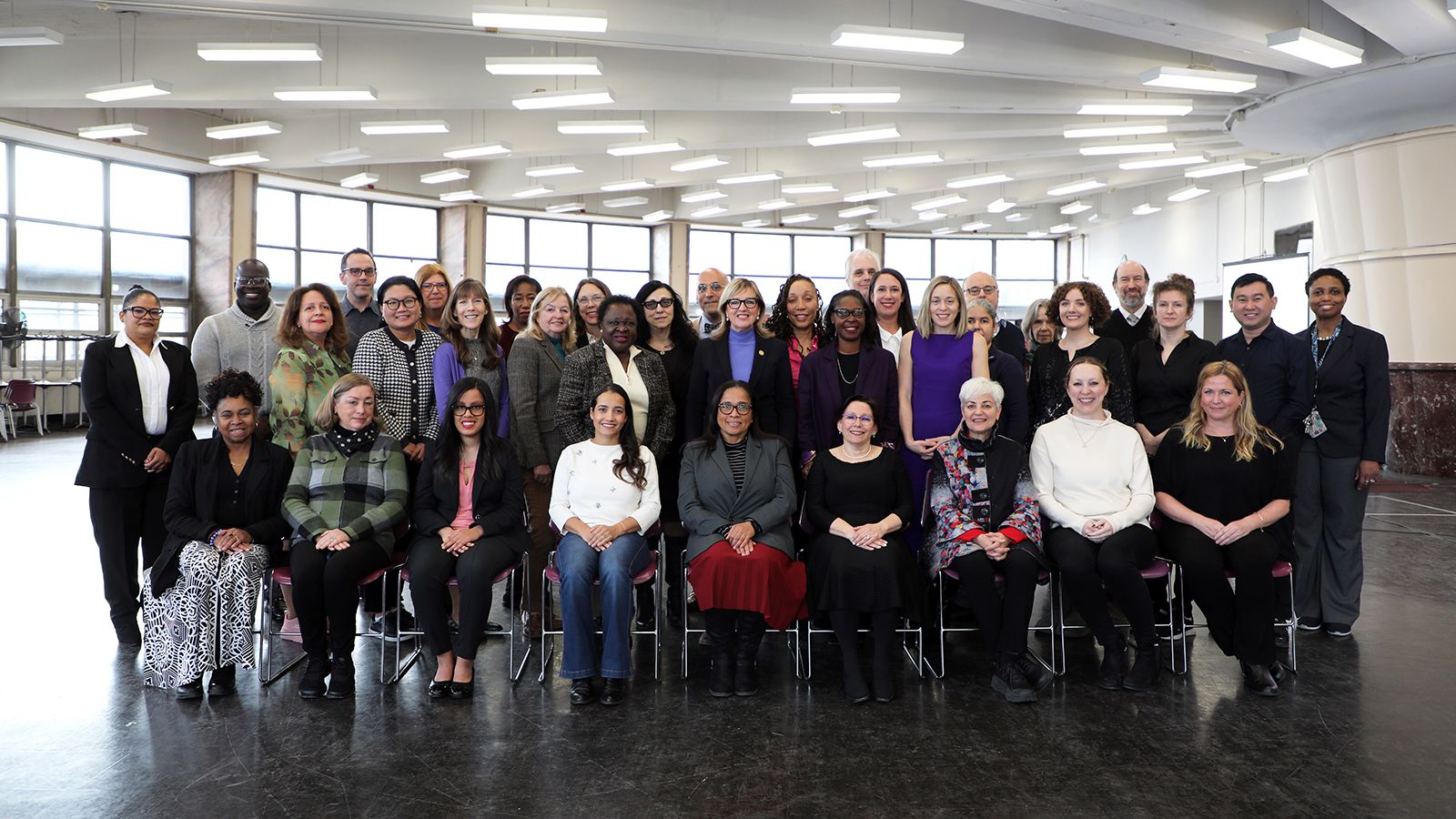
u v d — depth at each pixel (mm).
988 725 2867
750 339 3762
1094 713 2963
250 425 3289
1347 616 3754
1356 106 8320
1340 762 2584
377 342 3699
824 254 19047
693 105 9055
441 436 3375
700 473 3432
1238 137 9773
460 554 3205
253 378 3529
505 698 3117
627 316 3646
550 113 11602
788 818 2270
